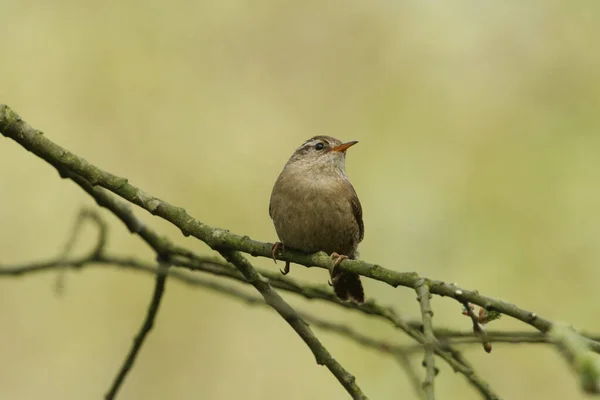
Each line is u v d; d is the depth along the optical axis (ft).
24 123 20.39
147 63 42.88
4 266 26.37
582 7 43.65
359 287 25.43
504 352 35.60
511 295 37.29
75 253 38.91
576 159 40.27
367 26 44.91
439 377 34.83
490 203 39.96
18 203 39.68
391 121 42.80
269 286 20.35
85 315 38.58
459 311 34.99
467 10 45.32
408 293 35.73
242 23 44.55
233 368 38.19
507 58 43.96
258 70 43.96
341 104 43.52
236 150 42.09
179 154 41.63
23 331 38.09
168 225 40.04
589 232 38.17
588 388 11.48
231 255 20.38
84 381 37.58
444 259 38.34
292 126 42.93
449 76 43.78
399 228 39.24
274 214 26.81
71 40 42.50
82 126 41.24
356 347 36.50
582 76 42.39
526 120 42.06
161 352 38.45
